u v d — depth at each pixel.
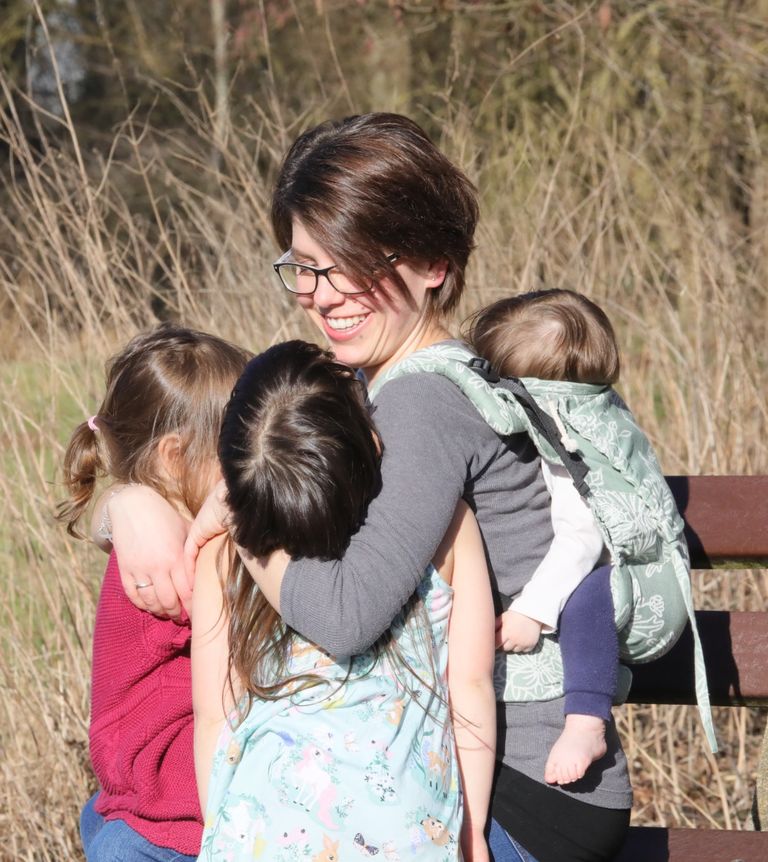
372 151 3.18
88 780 5.55
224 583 3.18
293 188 3.24
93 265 6.53
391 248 3.22
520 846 3.28
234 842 2.89
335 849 2.83
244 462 2.88
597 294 7.38
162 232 7.00
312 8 12.67
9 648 6.00
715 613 4.14
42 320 6.79
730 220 8.88
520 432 3.25
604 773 3.36
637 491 3.43
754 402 6.63
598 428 3.47
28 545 5.86
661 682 4.09
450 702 3.12
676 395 6.79
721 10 11.42
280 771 2.90
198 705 3.17
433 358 3.18
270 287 7.03
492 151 9.43
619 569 3.36
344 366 3.04
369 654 3.02
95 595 5.91
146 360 3.59
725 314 6.79
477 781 3.09
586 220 7.33
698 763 6.15
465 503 3.22
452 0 11.35
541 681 3.32
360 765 2.89
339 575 2.88
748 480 4.15
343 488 2.84
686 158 9.73
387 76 12.60
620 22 11.33
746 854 3.71
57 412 6.58
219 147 7.50
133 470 3.59
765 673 4.04
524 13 11.58
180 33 13.77
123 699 3.47
